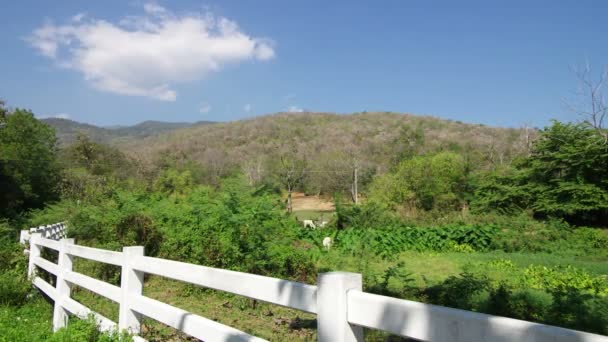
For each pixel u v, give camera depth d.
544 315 4.38
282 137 99.75
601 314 4.04
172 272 3.49
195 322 3.16
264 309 6.88
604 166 25.50
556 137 27.53
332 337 2.04
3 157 30.25
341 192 49.81
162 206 11.50
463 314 1.55
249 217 9.27
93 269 9.41
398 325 1.78
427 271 12.07
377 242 16.03
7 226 14.56
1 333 5.07
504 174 30.30
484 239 18.42
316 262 10.88
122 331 3.86
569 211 25.25
